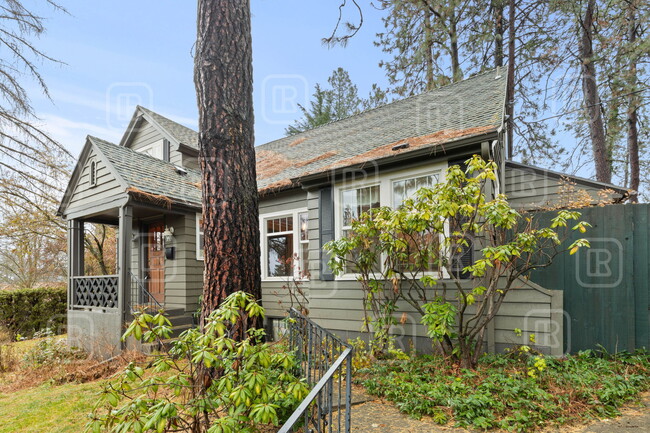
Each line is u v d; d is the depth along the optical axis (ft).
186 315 27.50
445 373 13.64
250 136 13.16
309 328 11.73
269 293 27.91
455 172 13.78
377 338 17.54
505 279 15.57
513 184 24.59
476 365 13.99
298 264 26.37
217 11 12.88
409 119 25.88
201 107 12.83
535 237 13.53
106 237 49.62
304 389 7.89
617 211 15.34
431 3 39.52
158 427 6.58
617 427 9.49
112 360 20.72
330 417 7.65
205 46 12.82
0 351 22.26
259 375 7.59
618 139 42.78
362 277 18.02
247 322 11.89
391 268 16.98
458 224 15.17
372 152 20.84
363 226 17.40
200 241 29.63
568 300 15.94
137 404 7.09
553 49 37.27
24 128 35.58
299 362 11.82
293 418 5.90
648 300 14.47
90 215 27.78
